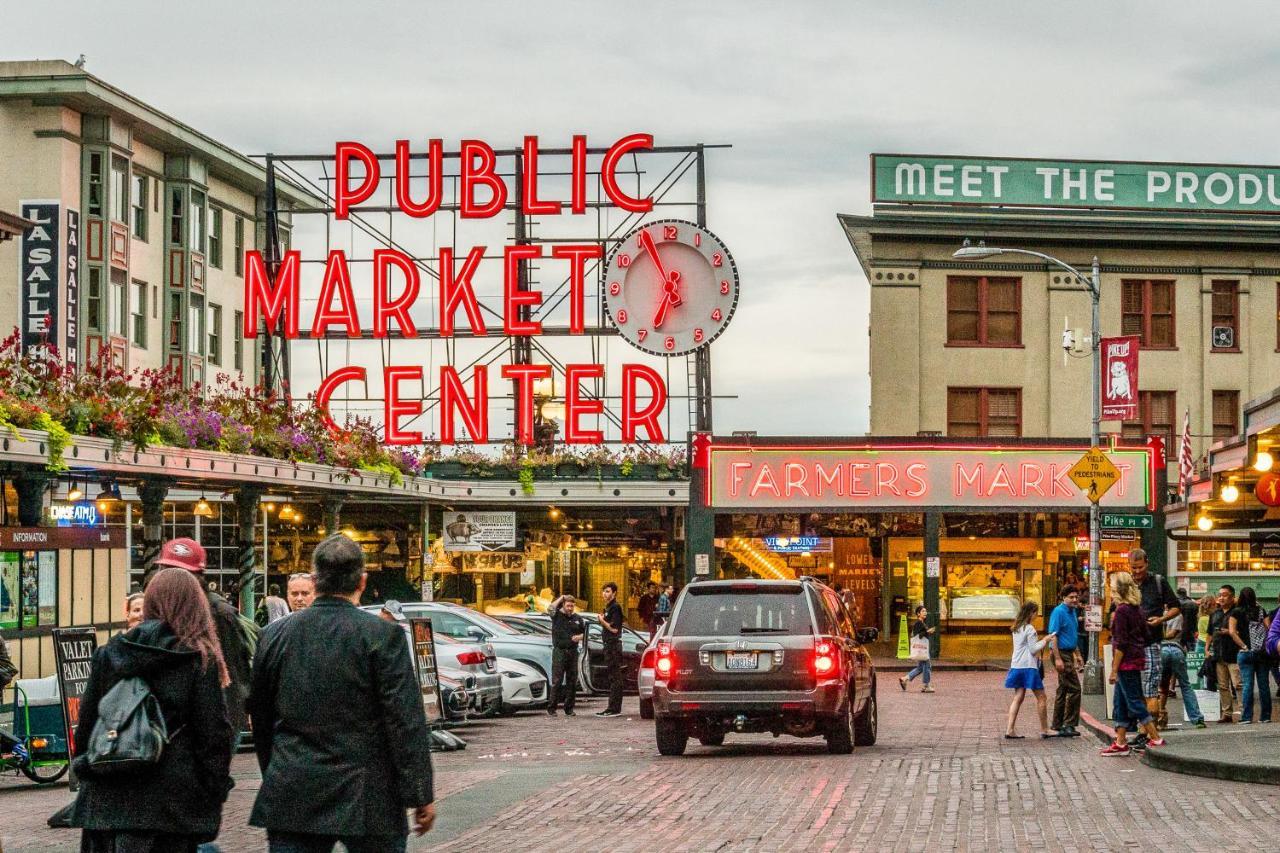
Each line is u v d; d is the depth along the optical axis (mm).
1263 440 23484
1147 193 50656
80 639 16188
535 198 49719
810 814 13281
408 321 49031
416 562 47438
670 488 45938
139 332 55062
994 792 14617
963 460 45750
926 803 13906
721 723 18219
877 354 50000
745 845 11742
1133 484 46344
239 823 13445
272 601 18406
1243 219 50906
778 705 17906
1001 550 50188
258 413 30531
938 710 27203
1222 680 23500
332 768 7043
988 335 50375
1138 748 18453
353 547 7410
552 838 12203
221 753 8016
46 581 21469
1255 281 51031
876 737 21500
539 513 48312
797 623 18172
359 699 7117
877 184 50156
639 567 48562
